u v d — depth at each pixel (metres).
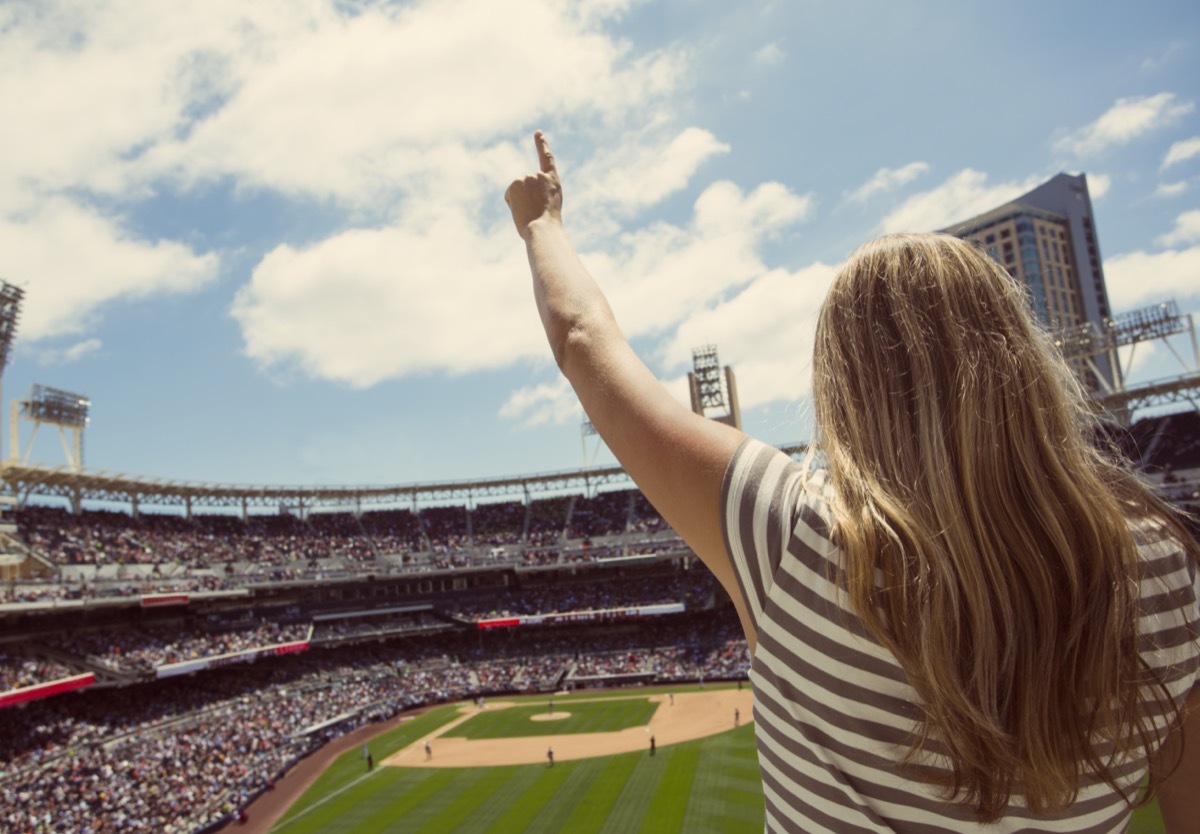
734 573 1.78
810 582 1.57
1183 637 1.62
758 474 1.74
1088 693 1.44
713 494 1.77
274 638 70.69
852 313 1.83
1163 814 1.93
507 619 81.31
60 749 46.16
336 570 83.56
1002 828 1.52
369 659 80.31
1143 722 1.55
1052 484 1.54
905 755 1.49
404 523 98.19
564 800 39.38
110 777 44.09
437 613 84.62
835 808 1.63
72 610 57.28
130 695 57.66
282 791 45.97
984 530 1.47
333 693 70.44
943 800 1.49
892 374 1.69
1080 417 1.76
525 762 47.88
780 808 1.77
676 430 1.89
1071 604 1.46
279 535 86.25
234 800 43.25
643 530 92.88
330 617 79.50
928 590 1.43
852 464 1.64
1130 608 1.49
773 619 1.66
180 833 37.81
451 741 56.22
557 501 102.56
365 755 52.00
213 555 76.44
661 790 39.19
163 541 73.38
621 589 86.44
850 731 1.58
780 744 1.74
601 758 47.03
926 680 1.41
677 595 82.94
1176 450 66.62
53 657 52.66
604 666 78.44
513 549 93.56
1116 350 72.81
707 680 72.69
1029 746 1.40
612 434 2.04
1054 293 114.62
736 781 39.25
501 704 70.50
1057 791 1.45
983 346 1.64
